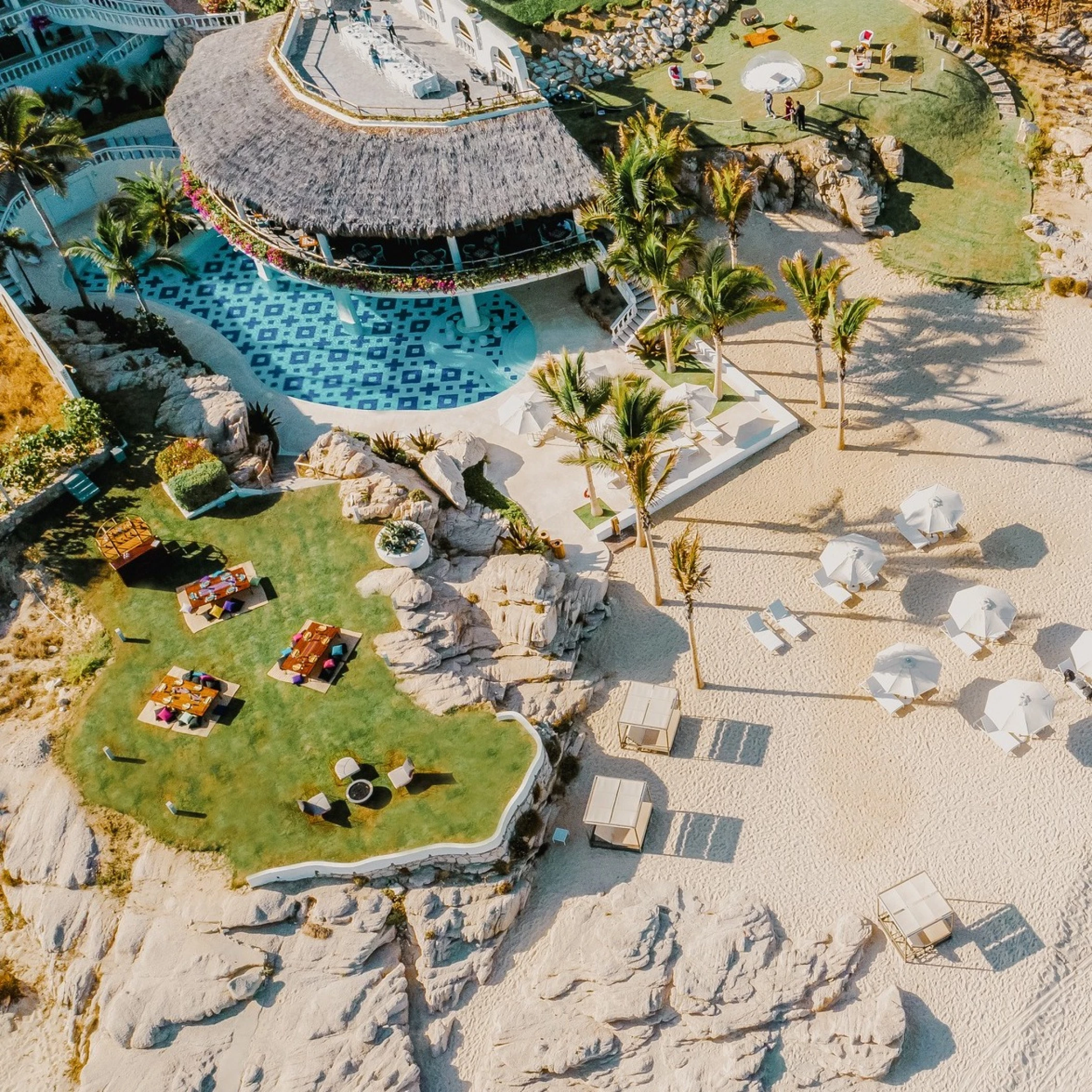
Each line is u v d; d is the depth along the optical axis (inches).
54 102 2689.5
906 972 1534.2
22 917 1658.5
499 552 1956.2
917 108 2448.3
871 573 1831.9
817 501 2005.4
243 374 2293.3
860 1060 1464.1
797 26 2672.2
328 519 1973.4
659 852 1658.5
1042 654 1788.9
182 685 1771.7
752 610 1888.5
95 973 1578.5
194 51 2559.1
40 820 1691.7
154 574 1934.1
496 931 1592.0
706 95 2529.5
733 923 1556.3
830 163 2365.9
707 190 2396.7
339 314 2353.6
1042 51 2637.8
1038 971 1520.7
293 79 2292.1
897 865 1612.9
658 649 1860.2
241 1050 1503.4
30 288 2357.3
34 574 1951.3
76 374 2214.6
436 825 1621.6
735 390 2155.5
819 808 1674.5
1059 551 1894.7
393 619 1835.6
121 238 2196.1
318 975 1546.5
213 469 1974.7
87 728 1771.7
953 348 2185.0
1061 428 2043.6
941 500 1877.5
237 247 2353.6
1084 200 2356.1
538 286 2375.7
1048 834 1617.9
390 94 2265.0
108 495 2036.2
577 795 1726.1
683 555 1665.8
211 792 1688.0
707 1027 1492.4
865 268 2321.6
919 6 2682.1
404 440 2122.3
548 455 2103.8
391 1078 1472.7
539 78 2578.7
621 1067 1487.5
